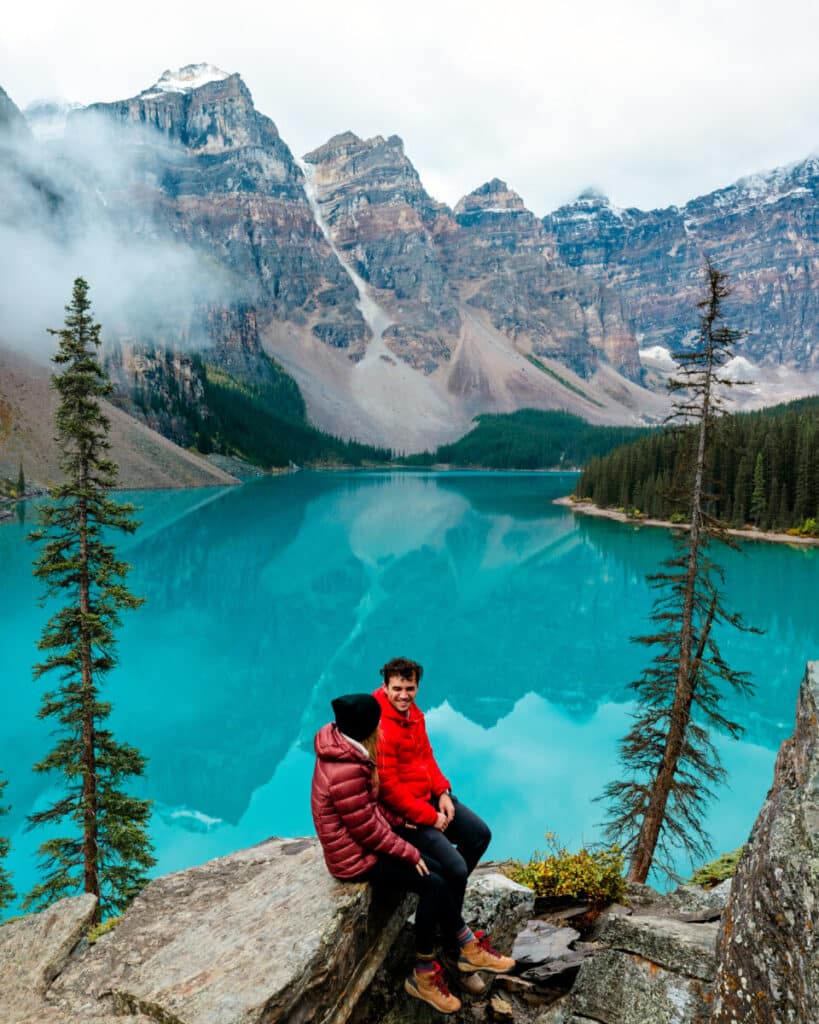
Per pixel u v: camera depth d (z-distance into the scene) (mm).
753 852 4492
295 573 83125
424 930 5125
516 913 6461
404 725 5391
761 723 38500
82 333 18906
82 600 18531
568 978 5883
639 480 133125
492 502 169875
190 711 42312
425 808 5262
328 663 52125
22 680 45531
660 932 5520
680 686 19203
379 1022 5223
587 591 76375
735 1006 4109
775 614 63719
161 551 92438
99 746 18828
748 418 129375
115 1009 4688
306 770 34656
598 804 29156
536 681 48594
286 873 5918
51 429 158125
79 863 18062
